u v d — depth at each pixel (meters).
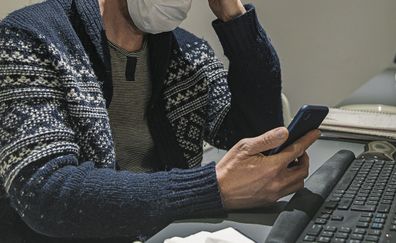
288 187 0.92
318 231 0.74
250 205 0.89
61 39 1.03
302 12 2.48
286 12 2.50
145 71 1.27
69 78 0.98
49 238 1.00
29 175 0.84
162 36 1.26
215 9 1.27
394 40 2.39
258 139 0.90
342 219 0.79
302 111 0.91
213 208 0.86
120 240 0.92
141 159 1.31
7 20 0.99
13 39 0.94
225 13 1.25
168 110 1.32
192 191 0.86
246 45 1.26
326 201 0.86
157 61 1.27
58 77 0.97
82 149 1.00
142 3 1.14
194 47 1.39
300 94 2.57
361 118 1.46
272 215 0.87
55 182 0.84
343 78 2.51
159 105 1.31
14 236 1.02
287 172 0.93
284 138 0.89
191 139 1.34
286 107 1.57
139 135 1.29
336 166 1.03
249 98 1.32
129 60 1.23
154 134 1.31
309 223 0.78
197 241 0.75
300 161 0.98
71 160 0.88
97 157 1.01
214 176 0.87
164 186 0.86
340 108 1.66
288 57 2.55
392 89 1.98
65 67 0.98
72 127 0.99
